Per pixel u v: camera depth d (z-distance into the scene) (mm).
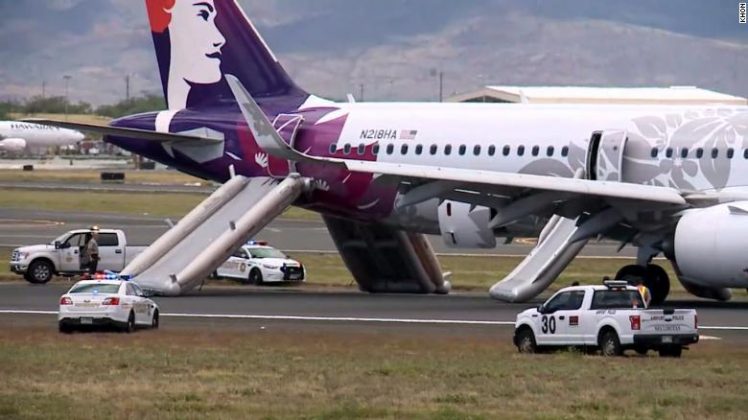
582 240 196125
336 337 153125
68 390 109250
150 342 147125
